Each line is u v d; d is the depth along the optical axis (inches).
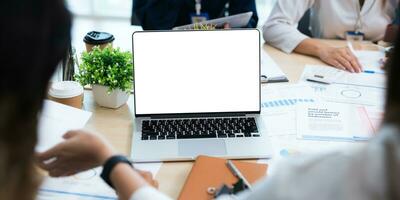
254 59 49.8
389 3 86.3
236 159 43.5
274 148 45.6
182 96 49.4
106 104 52.6
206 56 49.6
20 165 19.7
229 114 49.7
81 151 32.0
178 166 42.7
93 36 60.7
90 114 49.4
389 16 87.1
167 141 45.5
